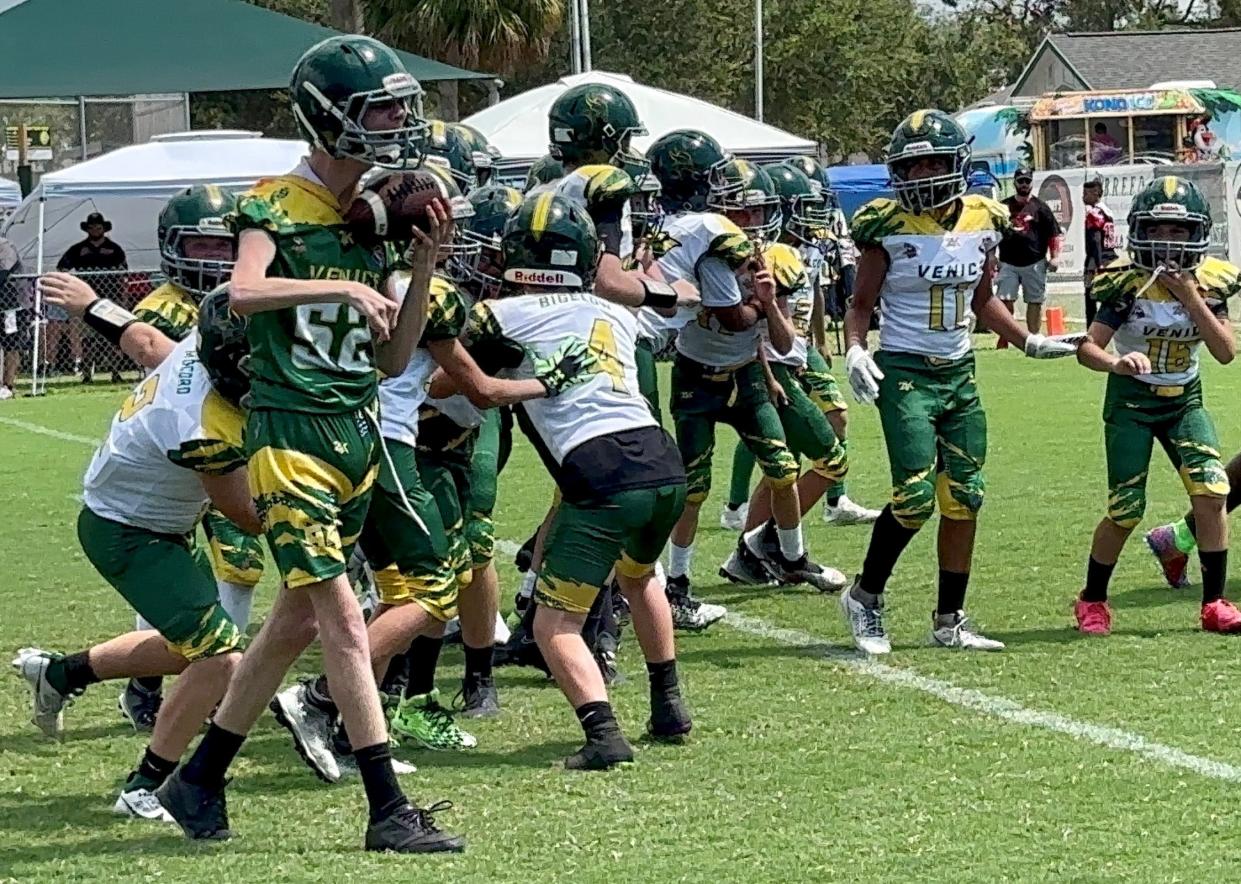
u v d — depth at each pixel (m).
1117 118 36.34
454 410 5.54
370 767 4.35
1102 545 6.80
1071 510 9.72
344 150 4.14
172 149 18.45
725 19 46.91
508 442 6.78
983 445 6.65
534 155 17.36
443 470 5.58
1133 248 6.62
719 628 7.20
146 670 5.25
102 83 20.30
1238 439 12.32
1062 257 28.09
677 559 7.17
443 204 4.27
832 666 6.45
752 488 10.81
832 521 9.73
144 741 5.58
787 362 7.91
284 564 4.25
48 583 8.47
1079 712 5.65
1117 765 5.03
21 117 25.36
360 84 4.08
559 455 5.19
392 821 4.36
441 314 4.95
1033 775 4.95
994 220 6.62
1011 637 6.85
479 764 5.24
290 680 6.39
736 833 4.47
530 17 32.97
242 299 4.04
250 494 4.46
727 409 7.35
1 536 9.81
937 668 6.35
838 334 20.66
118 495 4.57
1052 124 36.88
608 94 6.78
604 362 5.26
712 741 5.42
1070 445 12.30
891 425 6.53
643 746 5.38
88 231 18.28
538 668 6.52
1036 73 49.06
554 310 5.29
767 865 4.21
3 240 17.92
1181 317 6.68
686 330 7.16
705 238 6.95
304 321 4.20
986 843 4.35
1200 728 5.42
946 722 5.57
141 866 4.26
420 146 4.25
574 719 5.80
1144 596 7.55
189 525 4.67
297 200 4.19
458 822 4.62
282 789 5.00
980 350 20.25
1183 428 6.81
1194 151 35.50
